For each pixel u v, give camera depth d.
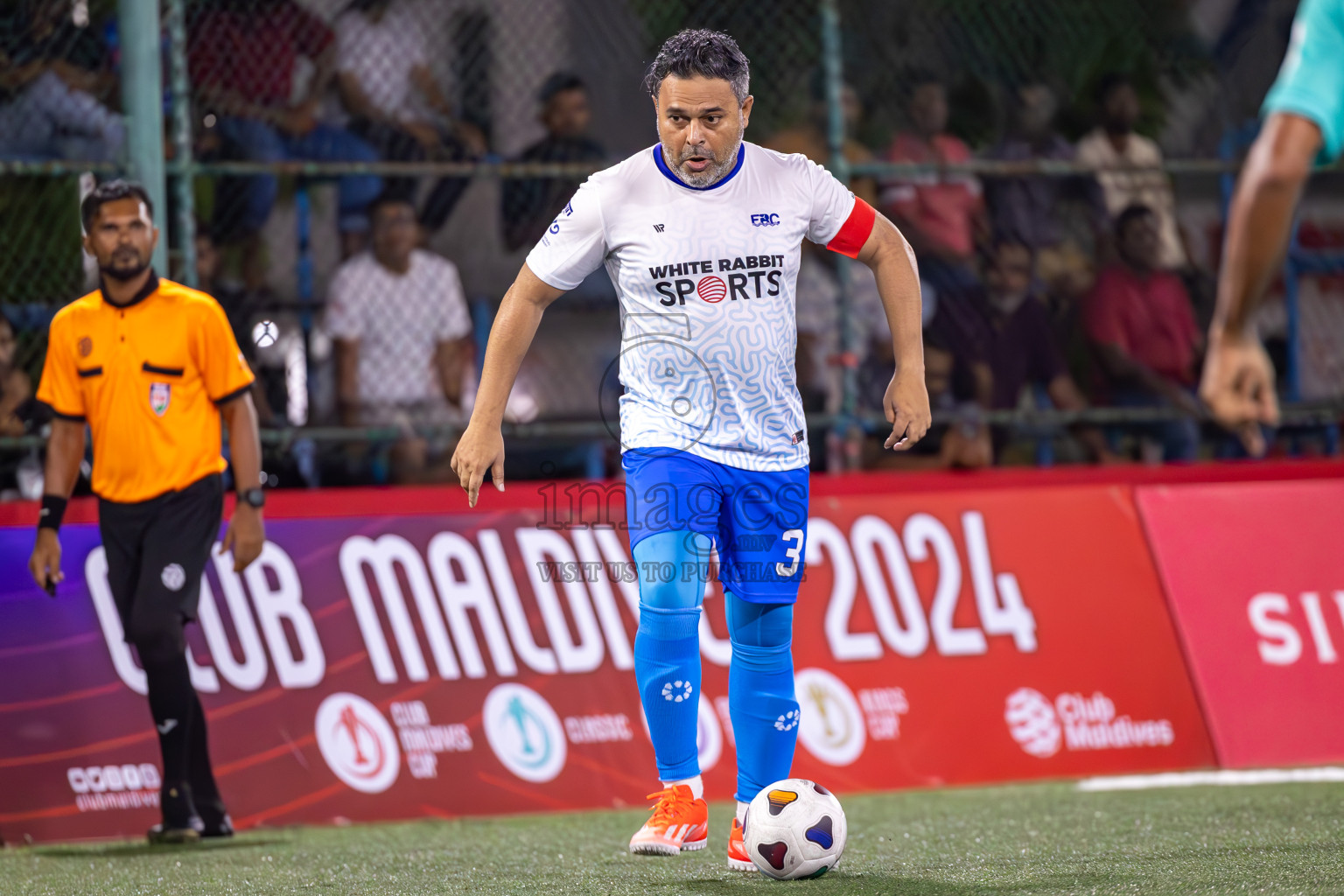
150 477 14.87
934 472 20.66
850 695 18.12
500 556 17.86
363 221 21.88
